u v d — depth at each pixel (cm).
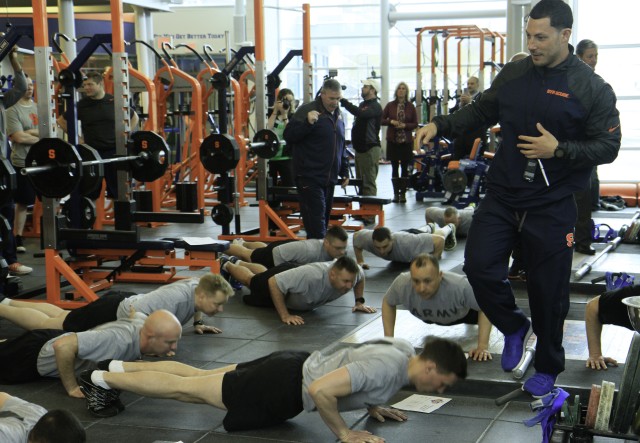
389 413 359
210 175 1189
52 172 525
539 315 332
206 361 441
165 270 662
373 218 947
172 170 1054
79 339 379
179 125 1093
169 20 1819
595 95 308
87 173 554
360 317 530
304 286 515
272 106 932
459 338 454
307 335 489
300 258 596
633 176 1330
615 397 351
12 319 461
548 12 303
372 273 668
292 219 868
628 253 706
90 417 363
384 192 1321
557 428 319
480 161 1071
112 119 779
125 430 348
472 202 1062
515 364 342
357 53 2027
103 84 872
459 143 1098
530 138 307
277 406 341
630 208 1030
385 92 1886
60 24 1127
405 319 498
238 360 442
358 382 311
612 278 535
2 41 568
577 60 314
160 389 351
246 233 826
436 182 1177
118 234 578
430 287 414
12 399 311
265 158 795
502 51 1488
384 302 446
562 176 319
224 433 344
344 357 331
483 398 386
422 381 317
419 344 443
